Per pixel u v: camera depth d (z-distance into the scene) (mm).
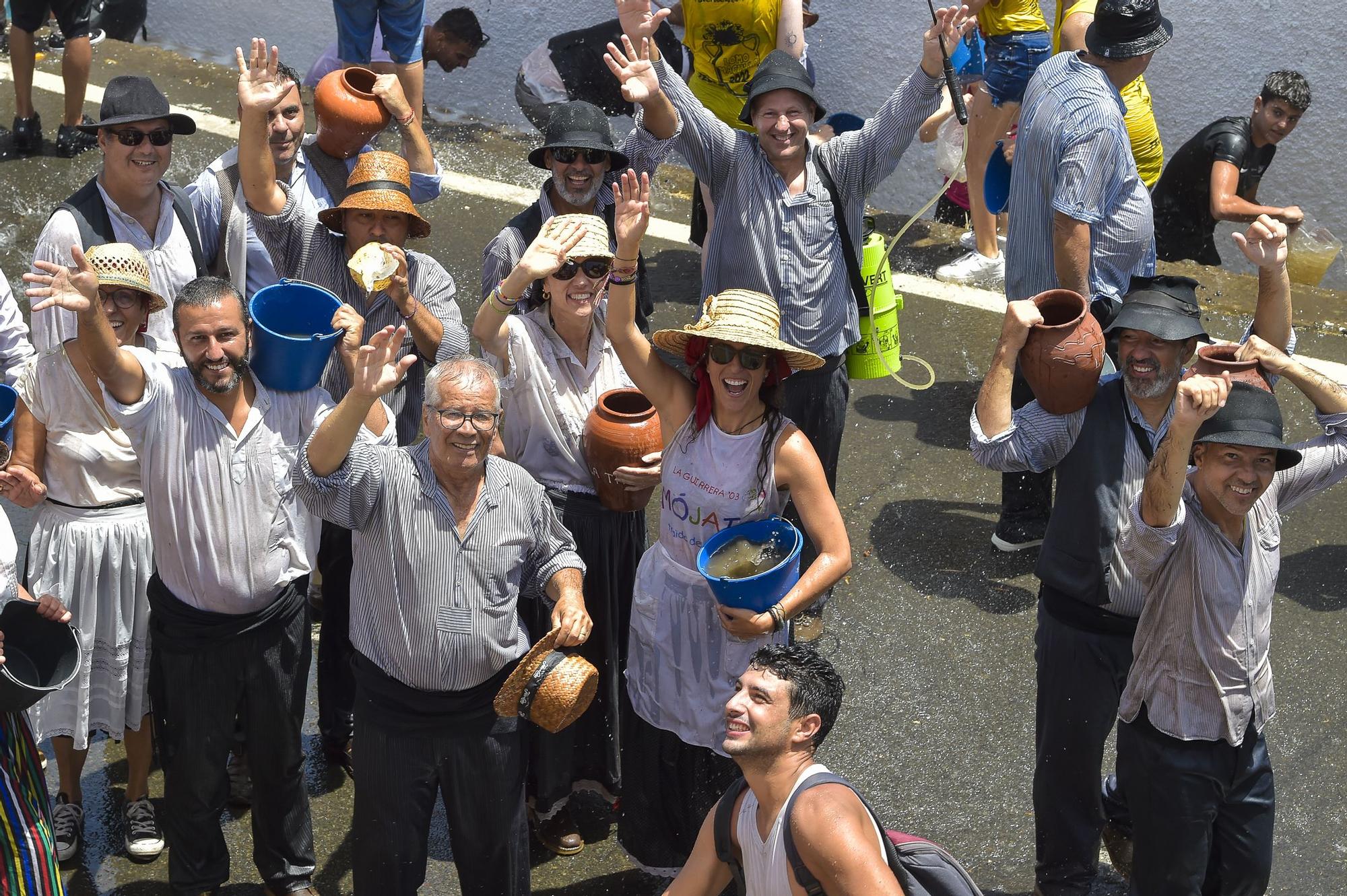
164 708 4219
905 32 12172
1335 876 4590
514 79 11266
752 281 5445
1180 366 4148
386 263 4535
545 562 4117
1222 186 8484
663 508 4242
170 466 4008
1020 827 4785
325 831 4789
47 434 4461
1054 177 5449
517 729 4090
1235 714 3934
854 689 5367
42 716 4465
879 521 6289
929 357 7461
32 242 8086
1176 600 3908
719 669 4207
